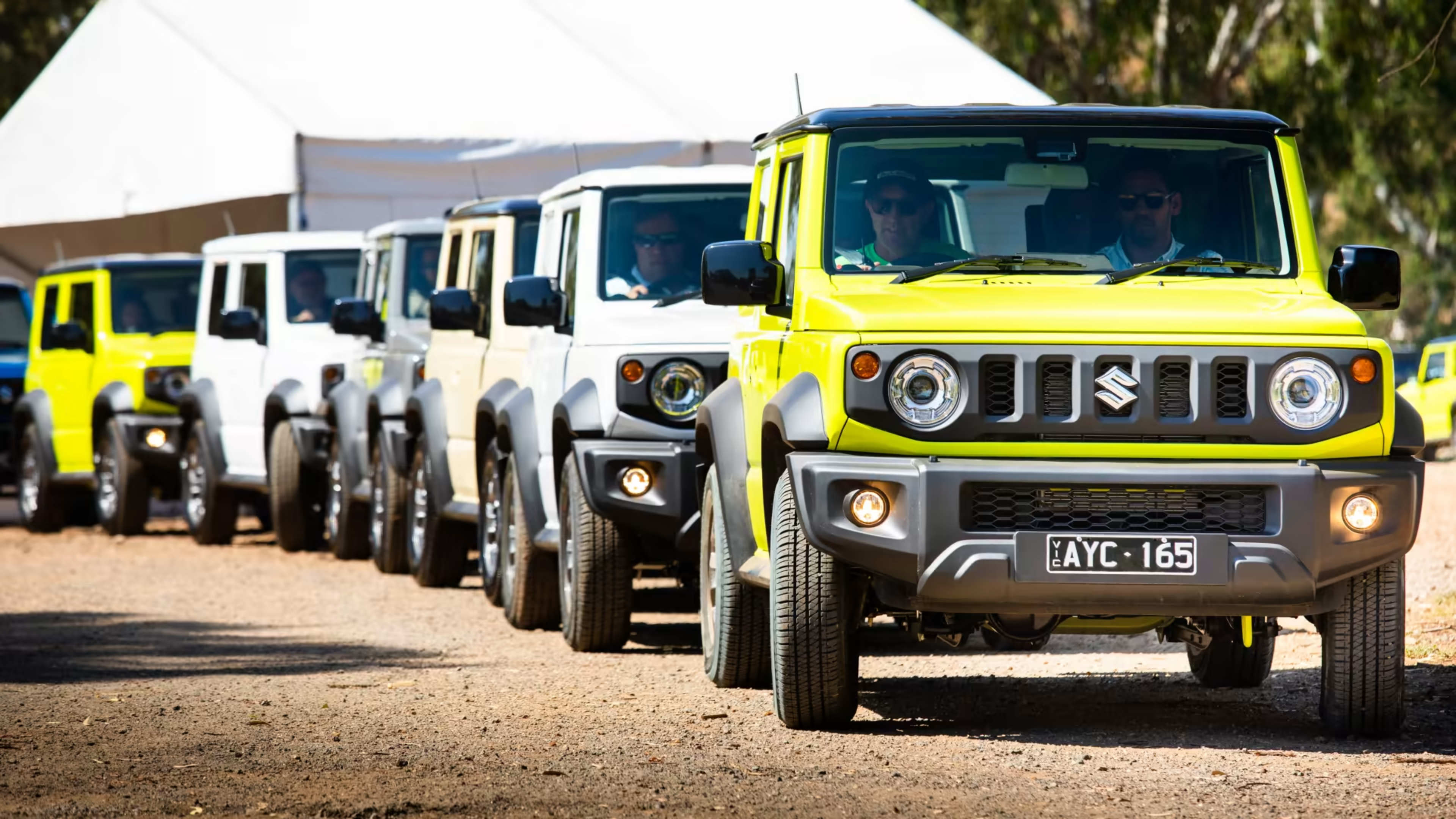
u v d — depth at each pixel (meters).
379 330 39.00
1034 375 17.64
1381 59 82.12
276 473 44.03
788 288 20.53
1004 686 23.39
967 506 17.53
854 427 17.83
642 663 25.88
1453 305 142.25
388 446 37.75
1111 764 17.80
